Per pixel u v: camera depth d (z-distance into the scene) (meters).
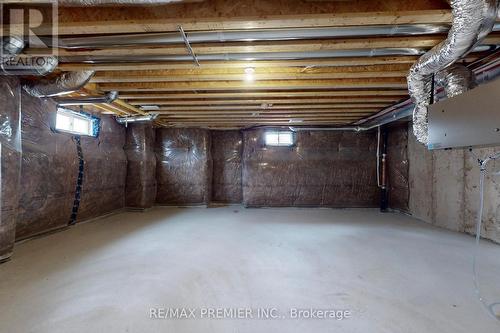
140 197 5.41
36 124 3.28
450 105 1.75
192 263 2.60
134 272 2.38
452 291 2.07
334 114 4.53
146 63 2.33
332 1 1.58
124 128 5.38
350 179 5.97
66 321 1.64
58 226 3.80
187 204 6.07
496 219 3.36
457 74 2.05
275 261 2.67
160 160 6.06
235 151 6.43
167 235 3.62
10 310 1.75
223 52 2.12
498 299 1.95
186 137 6.09
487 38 1.84
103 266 2.50
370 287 2.13
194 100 3.70
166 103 3.73
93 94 3.35
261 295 1.99
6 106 2.57
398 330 1.59
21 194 3.11
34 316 1.69
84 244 3.18
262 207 6.03
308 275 2.35
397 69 2.51
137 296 1.95
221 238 3.49
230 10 1.64
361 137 5.99
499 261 2.71
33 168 3.25
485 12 1.31
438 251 3.01
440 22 1.66
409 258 2.79
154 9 1.67
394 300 1.93
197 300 1.91
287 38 1.84
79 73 2.60
